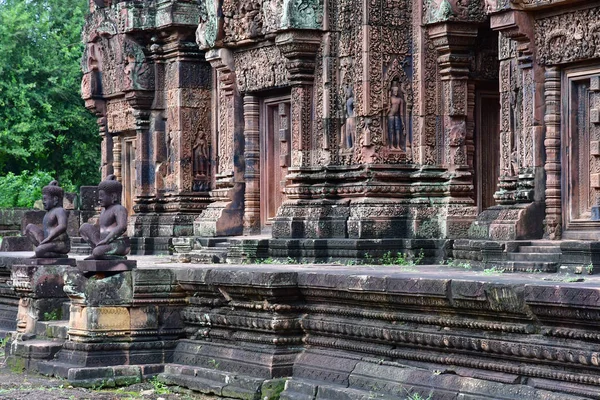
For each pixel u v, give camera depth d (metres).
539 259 18.70
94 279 18.62
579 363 13.20
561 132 19.64
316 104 24.19
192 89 30.75
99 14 33.31
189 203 30.70
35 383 18.25
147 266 21.30
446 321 14.90
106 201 18.98
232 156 27.36
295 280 17.17
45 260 20.91
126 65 31.84
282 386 16.89
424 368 15.27
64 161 53.09
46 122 51.19
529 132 19.94
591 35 18.75
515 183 20.30
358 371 16.09
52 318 20.50
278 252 23.61
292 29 23.81
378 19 23.16
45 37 52.38
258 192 27.02
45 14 52.34
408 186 23.16
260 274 17.19
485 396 14.18
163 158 31.64
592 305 12.80
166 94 31.42
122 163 34.12
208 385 17.50
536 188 19.78
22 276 20.56
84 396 17.31
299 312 17.39
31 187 48.81
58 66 52.00
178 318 19.08
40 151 51.12
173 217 30.69
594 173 19.19
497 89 23.88
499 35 20.73
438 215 22.89
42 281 20.50
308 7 23.84
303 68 24.12
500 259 19.41
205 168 30.91
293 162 24.34
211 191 29.06
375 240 22.45
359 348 16.28
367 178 23.02
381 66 23.16
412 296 15.16
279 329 17.19
